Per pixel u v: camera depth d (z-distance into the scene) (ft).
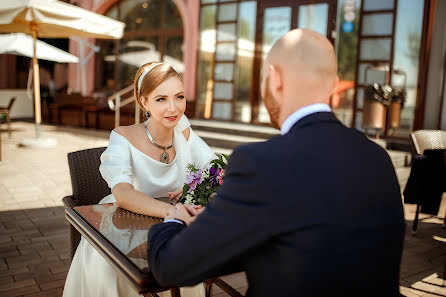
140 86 6.56
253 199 3.42
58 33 29.45
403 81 29.66
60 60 35.04
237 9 38.14
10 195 17.37
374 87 27.66
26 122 46.39
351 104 32.45
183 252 3.68
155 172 6.87
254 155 3.52
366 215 3.49
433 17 27.99
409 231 14.83
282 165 3.44
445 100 27.48
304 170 3.44
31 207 15.84
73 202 7.73
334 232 3.33
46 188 18.74
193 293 7.09
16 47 32.17
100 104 41.45
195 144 7.58
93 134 37.32
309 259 3.28
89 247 6.43
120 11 48.21
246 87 38.17
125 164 6.51
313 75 3.85
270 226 3.35
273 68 3.98
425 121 28.63
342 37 32.63
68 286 6.59
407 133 29.32
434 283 10.64
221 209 3.57
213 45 39.81
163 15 44.96
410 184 14.32
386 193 3.71
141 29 46.88
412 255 12.53
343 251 3.34
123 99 40.68
